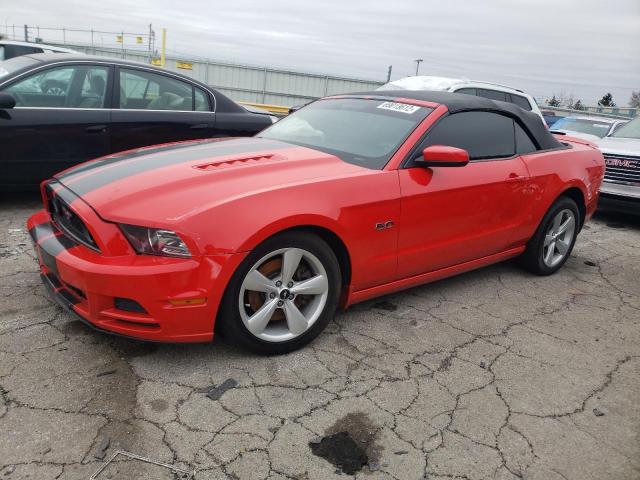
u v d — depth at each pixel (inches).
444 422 102.0
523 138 172.1
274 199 110.4
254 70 955.3
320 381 111.7
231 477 84.4
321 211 115.3
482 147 156.6
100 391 102.3
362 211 123.3
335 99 175.2
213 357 116.9
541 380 119.7
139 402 100.3
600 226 279.7
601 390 117.8
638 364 130.6
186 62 943.7
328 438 94.9
